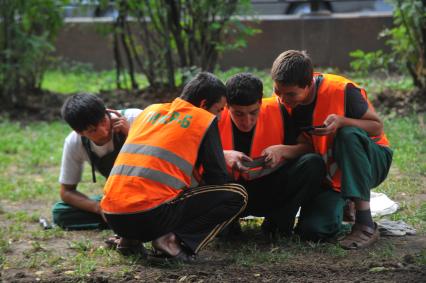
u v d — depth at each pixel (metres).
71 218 11.75
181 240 9.59
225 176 9.61
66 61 29.50
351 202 11.19
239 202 9.73
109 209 9.47
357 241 10.07
